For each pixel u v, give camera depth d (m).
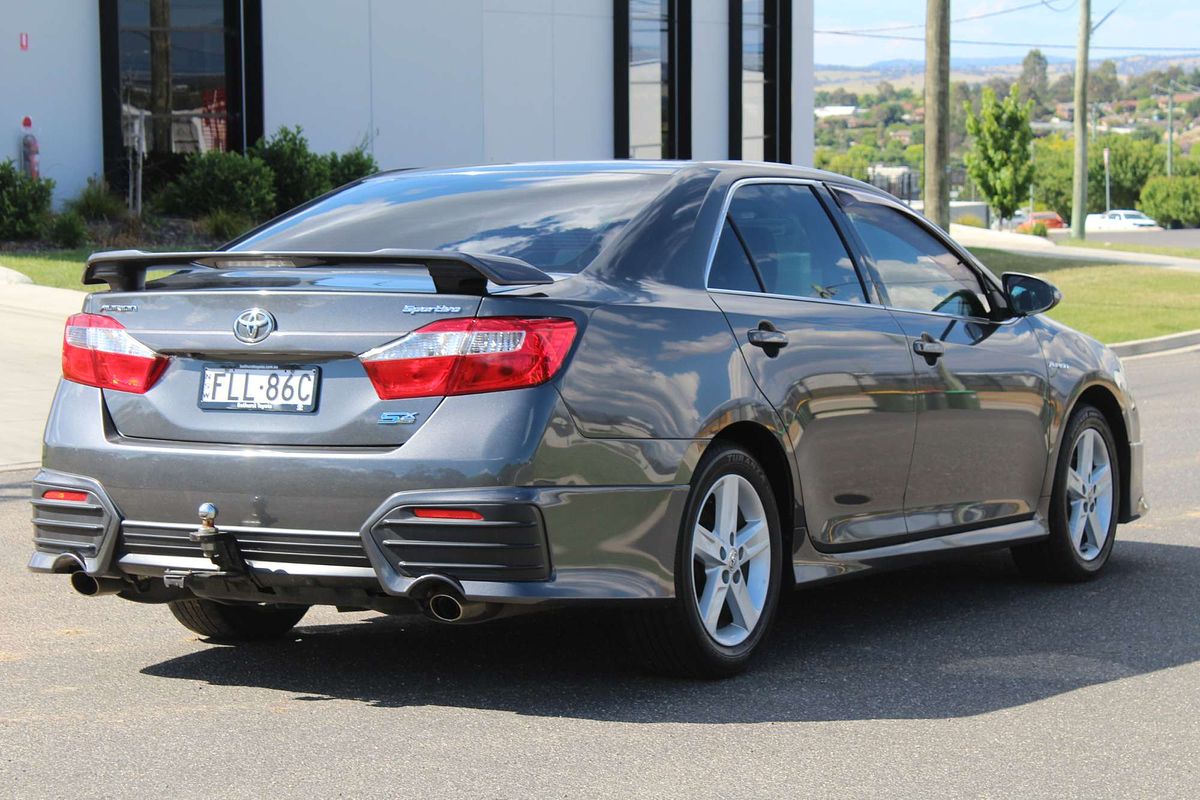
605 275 5.19
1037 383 6.86
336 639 6.07
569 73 31.95
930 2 22.56
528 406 4.75
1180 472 10.45
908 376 6.12
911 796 4.22
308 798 4.18
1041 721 4.96
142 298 5.20
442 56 29.53
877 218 6.46
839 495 5.85
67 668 5.61
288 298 4.94
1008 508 6.79
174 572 5.04
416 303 4.82
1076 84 46.97
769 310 5.64
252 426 4.95
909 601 6.84
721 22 35.38
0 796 4.19
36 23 24.64
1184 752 4.64
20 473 10.20
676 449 5.09
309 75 27.83
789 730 4.82
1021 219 102.88
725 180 5.80
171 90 26.44
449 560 4.73
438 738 4.73
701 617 5.27
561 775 4.38
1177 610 6.62
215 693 5.26
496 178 6.03
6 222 22.66
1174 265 35.00
